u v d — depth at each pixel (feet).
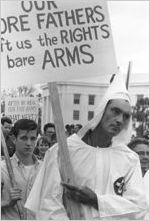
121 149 12.78
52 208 12.20
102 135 12.67
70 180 12.18
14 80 12.45
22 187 13.80
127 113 12.34
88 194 12.11
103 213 12.06
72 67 12.32
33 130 14.03
